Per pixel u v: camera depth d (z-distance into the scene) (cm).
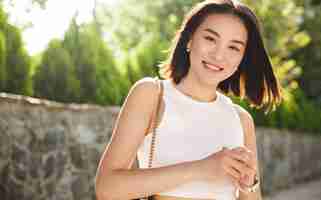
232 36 229
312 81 1781
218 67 229
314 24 1762
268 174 1198
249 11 233
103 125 734
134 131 224
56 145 655
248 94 262
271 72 256
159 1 1591
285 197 1139
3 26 661
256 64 253
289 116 1329
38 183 626
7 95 585
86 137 705
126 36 1742
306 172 1430
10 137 588
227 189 228
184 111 233
